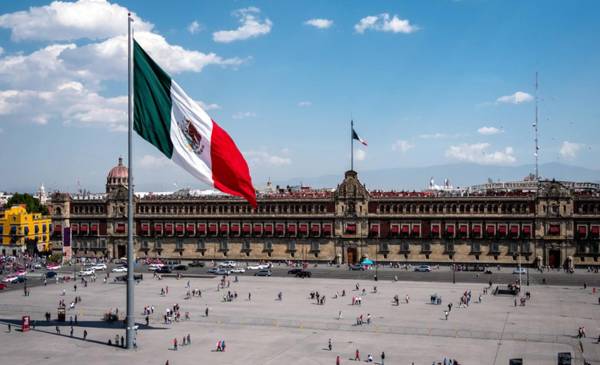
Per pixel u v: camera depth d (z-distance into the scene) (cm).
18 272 19338
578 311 12925
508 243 19525
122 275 18550
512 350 10000
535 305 13588
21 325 12031
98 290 16200
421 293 15162
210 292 15650
